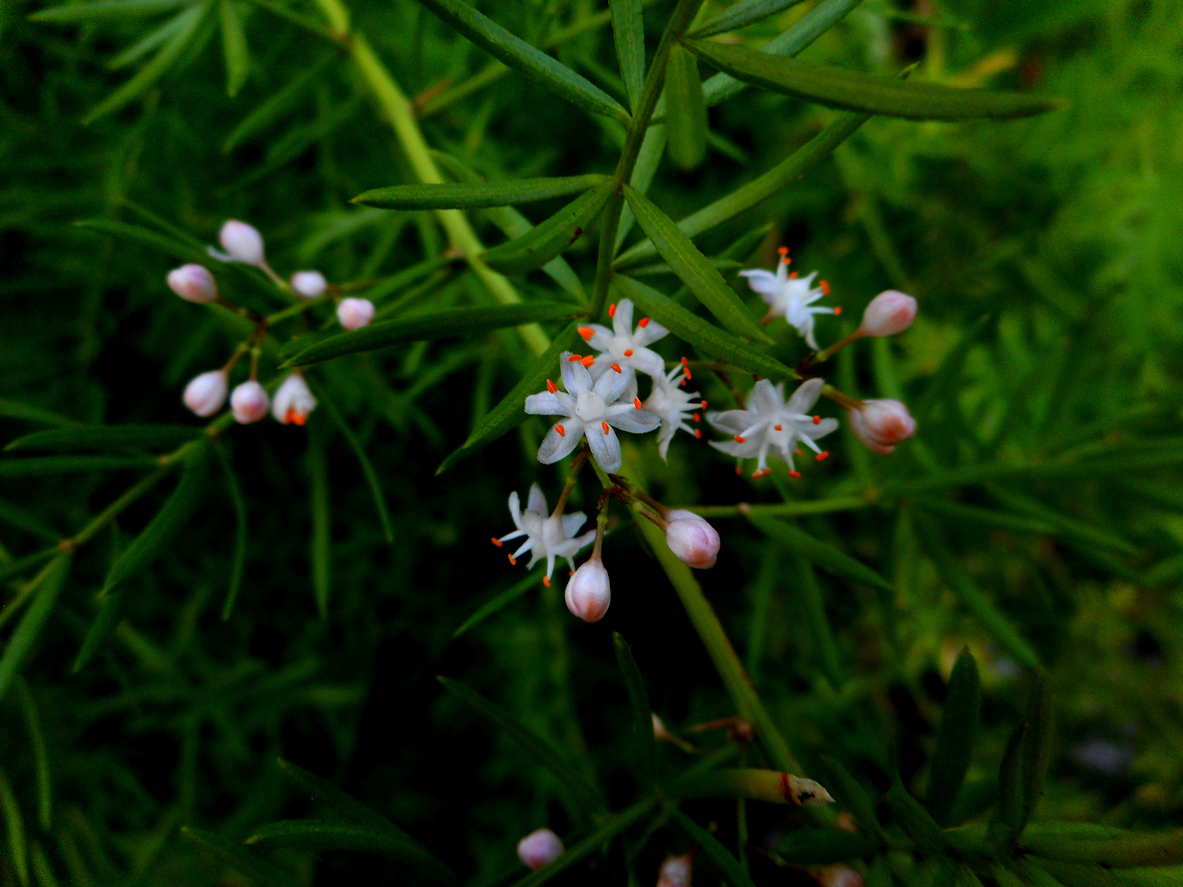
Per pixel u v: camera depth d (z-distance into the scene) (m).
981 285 0.14
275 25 0.12
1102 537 0.08
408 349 0.12
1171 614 0.14
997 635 0.08
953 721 0.05
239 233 0.08
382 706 0.14
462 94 0.09
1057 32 0.15
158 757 0.13
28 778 0.11
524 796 0.13
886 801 0.05
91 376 0.12
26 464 0.07
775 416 0.06
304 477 0.13
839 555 0.07
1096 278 0.14
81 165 0.12
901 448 0.08
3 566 0.07
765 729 0.07
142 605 0.12
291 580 0.13
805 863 0.06
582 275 0.13
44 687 0.11
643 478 0.07
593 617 0.06
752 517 0.08
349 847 0.06
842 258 0.14
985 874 0.05
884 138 0.13
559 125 0.13
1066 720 0.14
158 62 0.09
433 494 0.13
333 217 0.12
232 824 0.12
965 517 0.08
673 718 0.13
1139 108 0.14
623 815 0.06
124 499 0.08
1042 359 0.09
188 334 0.13
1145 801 0.13
